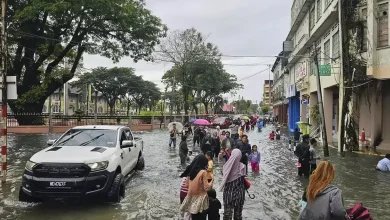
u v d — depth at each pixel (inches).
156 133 1423.5
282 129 1878.7
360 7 748.6
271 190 408.2
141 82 3090.6
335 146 907.4
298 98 1600.6
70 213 299.7
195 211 236.2
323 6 976.9
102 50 1304.1
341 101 749.3
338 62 840.9
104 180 313.6
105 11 1080.2
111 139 379.6
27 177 305.0
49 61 1386.6
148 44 1312.7
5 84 409.7
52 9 975.0
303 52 1343.5
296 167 581.6
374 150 768.9
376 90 770.2
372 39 717.3
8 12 1093.8
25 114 1298.0
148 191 387.2
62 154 318.7
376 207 335.0
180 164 597.0
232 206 259.9
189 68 2222.0
